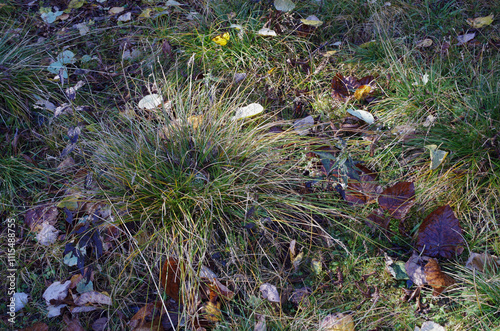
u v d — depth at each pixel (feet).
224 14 3.81
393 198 2.82
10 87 3.31
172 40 3.74
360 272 2.76
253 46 3.65
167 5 3.91
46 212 2.95
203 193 2.83
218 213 2.81
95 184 2.93
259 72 3.59
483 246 2.76
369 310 2.56
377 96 3.39
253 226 2.85
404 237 2.85
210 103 3.12
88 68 3.65
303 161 3.11
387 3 3.78
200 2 3.95
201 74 3.48
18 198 3.02
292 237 2.89
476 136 2.96
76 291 2.76
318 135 3.19
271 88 3.47
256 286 2.73
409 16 3.73
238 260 2.74
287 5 3.71
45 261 2.85
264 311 2.64
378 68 3.54
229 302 2.68
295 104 3.39
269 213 2.88
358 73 3.55
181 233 2.76
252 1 3.87
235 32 3.72
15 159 3.11
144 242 2.82
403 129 3.10
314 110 3.40
